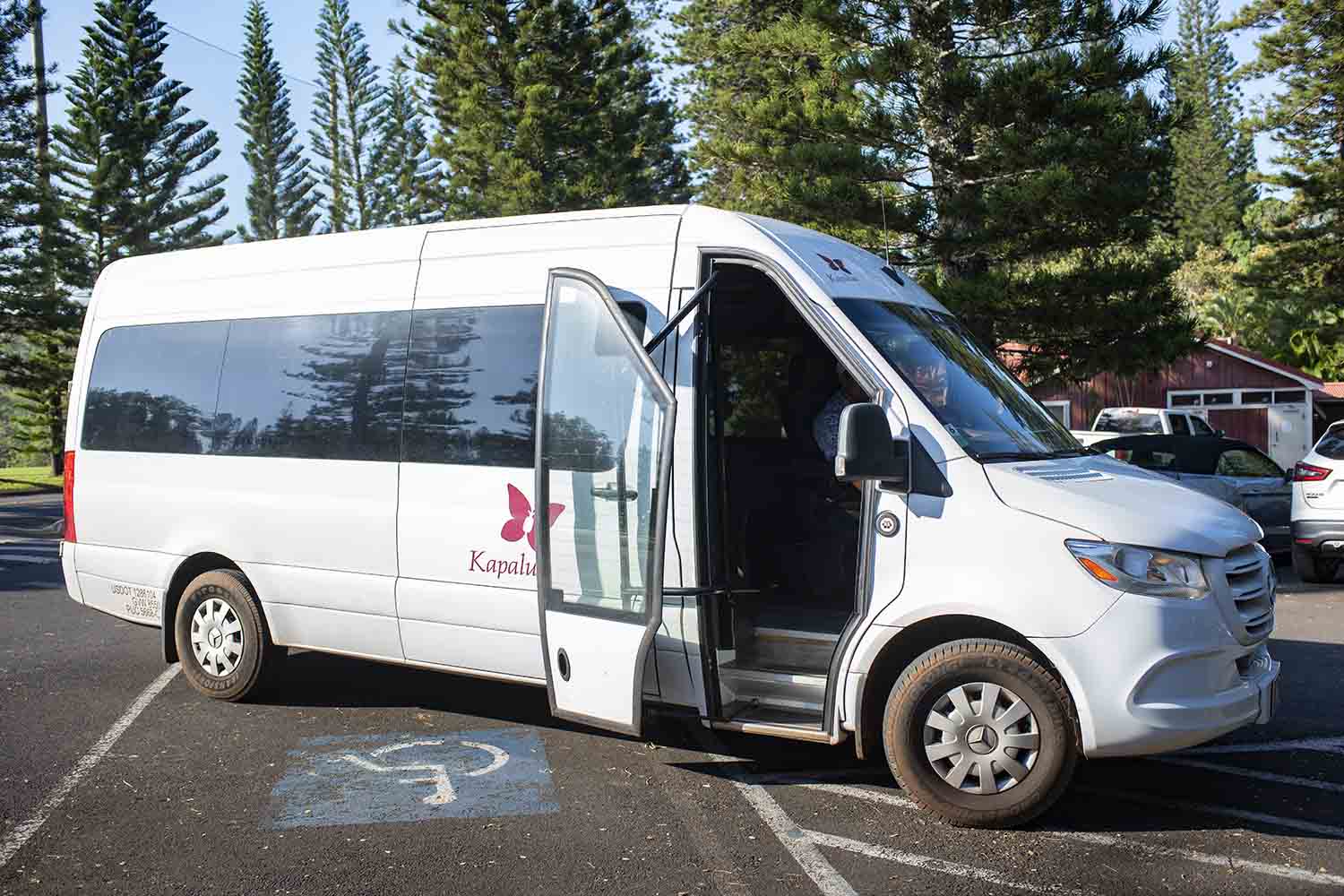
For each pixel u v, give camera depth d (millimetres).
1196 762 5957
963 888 4367
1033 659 4840
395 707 7012
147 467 7293
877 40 17578
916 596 4941
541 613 5520
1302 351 35250
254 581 6832
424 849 4750
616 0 32156
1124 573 4707
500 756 6016
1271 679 5094
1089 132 16516
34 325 33500
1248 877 4461
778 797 5375
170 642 7262
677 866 4578
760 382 6527
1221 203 53844
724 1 30594
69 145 36719
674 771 5770
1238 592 4949
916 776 5000
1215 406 30359
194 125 38625
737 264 5730
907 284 6176
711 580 5332
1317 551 11836
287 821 5066
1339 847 4773
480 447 6008
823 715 5180
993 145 16688
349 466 6445
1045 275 16734
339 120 47344
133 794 5422
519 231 6133
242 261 7164
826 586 5941
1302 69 30797
